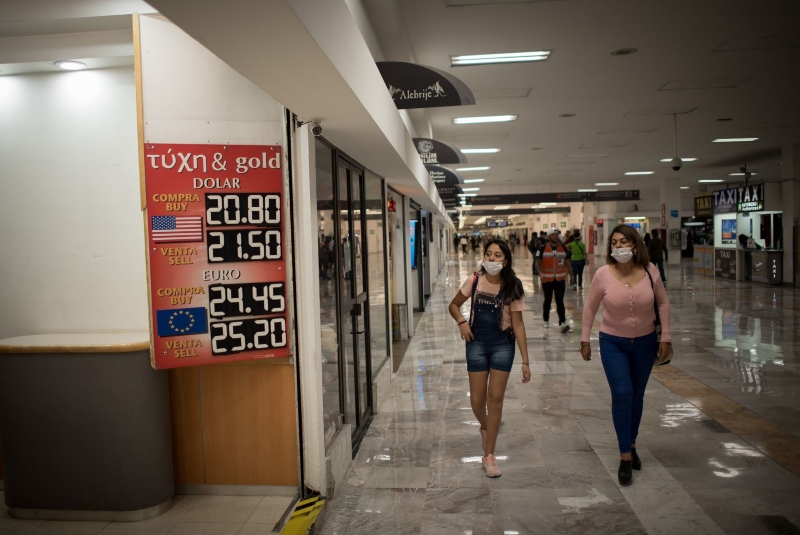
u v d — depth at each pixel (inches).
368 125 138.8
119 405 130.2
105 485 131.4
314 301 136.9
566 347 324.8
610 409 209.2
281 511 134.3
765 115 458.9
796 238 613.3
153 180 127.9
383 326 254.4
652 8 239.6
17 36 138.3
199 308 129.8
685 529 123.4
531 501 139.1
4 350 131.1
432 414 211.2
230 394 142.0
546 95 378.0
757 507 132.2
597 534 122.8
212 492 143.9
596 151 645.3
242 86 129.6
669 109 431.8
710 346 314.5
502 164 749.9
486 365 159.0
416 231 510.6
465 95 196.2
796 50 297.1
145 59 128.0
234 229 131.0
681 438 176.7
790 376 247.9
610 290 147.7
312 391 138.3
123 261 148.4
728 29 265.7
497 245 154.6
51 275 149.7
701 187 1202.6
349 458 163.9
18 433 132.5
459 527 128.1
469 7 233.8
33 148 148.5
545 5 233.6
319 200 148.3
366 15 212.1
